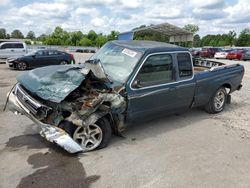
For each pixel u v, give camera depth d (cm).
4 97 838
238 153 477
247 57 3184
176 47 580
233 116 696
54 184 361
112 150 468
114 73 512
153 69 526
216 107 708
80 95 470
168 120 646
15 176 376
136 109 505
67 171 394
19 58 1711
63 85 441
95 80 483
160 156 452
